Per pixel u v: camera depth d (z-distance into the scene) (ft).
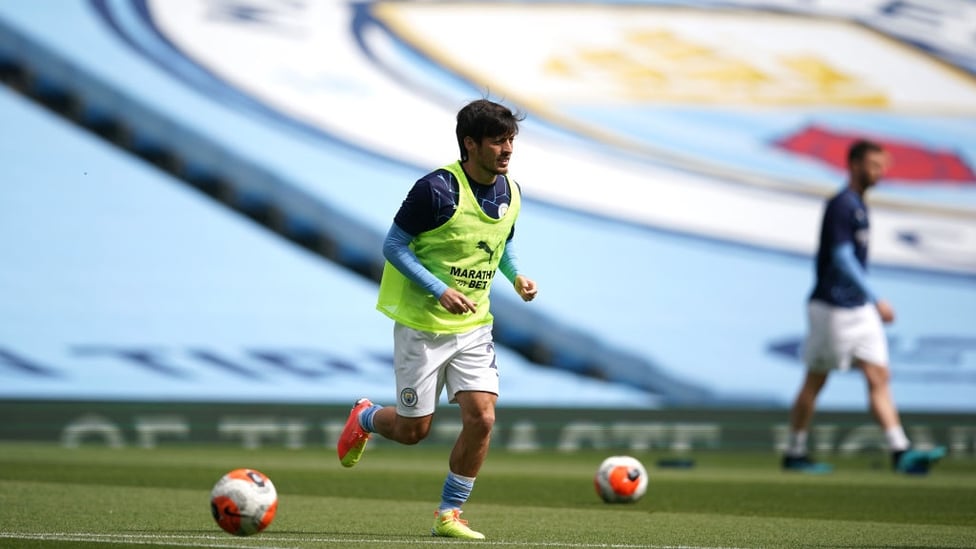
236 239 215.10
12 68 232.53
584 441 195.93
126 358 198.18
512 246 74.79
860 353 135.64
